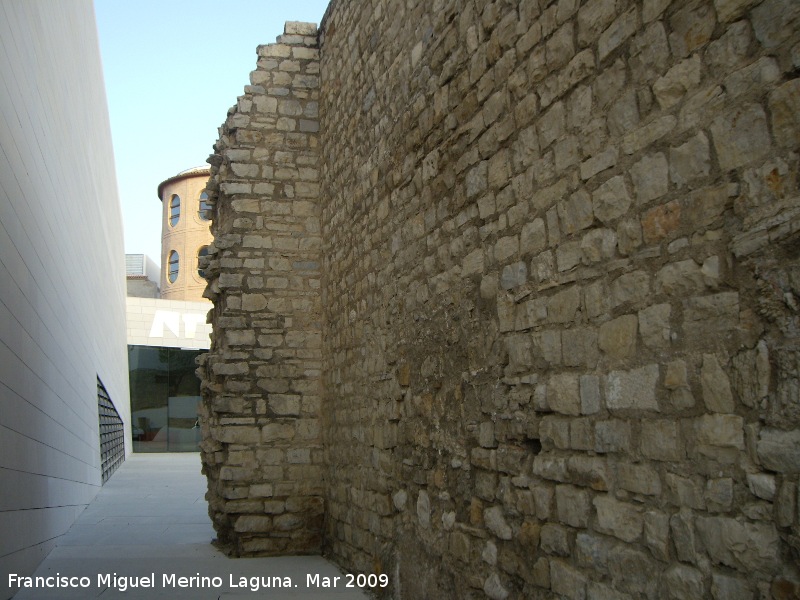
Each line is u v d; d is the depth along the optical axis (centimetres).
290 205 970
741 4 278
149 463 2642
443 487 542
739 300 279
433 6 591
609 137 359
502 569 448
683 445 303
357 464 770
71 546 957
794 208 255
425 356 587
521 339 438
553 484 397
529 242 432
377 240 725
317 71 1003
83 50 1545
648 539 319
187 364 3350
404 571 607
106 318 2202
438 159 572
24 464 730
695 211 301
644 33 334
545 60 418
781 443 256
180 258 4719
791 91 257
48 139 966
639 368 331
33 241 820
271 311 942
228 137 988
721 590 279
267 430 917
